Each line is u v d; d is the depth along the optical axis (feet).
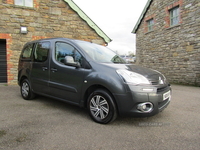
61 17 25.39
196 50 27.50
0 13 22.52
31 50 14.87
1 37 22.70
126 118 10.61
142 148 7.01
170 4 32.86
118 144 7.30
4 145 7.05
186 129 9.02
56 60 12.16
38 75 13.42
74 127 9.07
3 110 11.87
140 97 8.57
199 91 21.94
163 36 35.19
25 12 23.58
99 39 27.48
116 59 12.62
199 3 26.76
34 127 8.97
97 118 9.75
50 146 7.05
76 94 10.57
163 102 9.96
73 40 12.10
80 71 10.41
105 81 9.18
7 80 23.59
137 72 9.60
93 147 7.03
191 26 28.27
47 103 14.12
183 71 30.25
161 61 36.11
